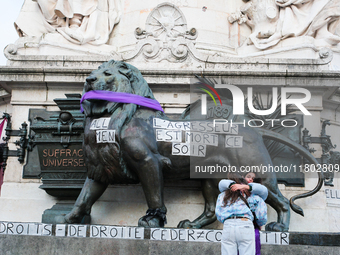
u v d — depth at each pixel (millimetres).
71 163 7895
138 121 6953
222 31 11234
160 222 6730
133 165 6777
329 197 9016
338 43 10922
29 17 10914
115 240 6250
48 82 8539
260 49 10688
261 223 5238
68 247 6316
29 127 8516
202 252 6121
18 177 8352
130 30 11172
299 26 10727
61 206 7688
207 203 7406
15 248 6406
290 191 7965
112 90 6965
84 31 10688
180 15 8867
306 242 6238
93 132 6891
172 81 8180
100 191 7168
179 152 7035
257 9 11062
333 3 10703
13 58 8742
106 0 11242
